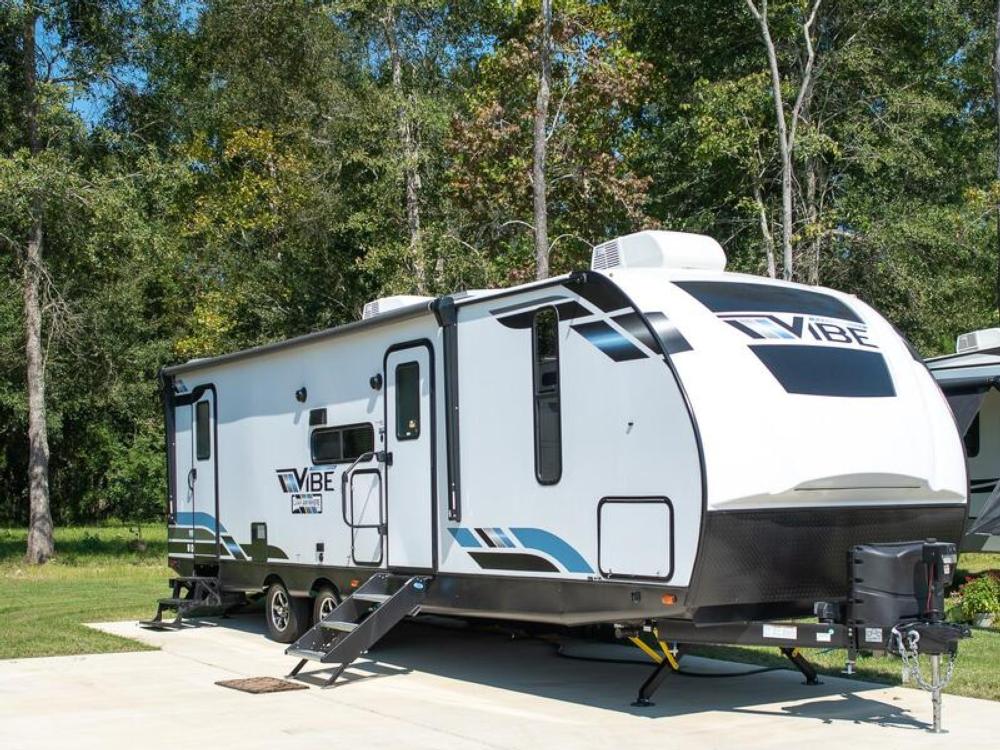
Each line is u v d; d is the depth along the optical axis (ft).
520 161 64.85
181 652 33.45
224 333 83.82
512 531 25.26
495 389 25.99
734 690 26.53
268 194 81.56
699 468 20.70
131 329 86.02
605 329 23.09
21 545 92.43
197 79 83.51
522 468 25.04
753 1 69.97
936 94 76.28
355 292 85.05
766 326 23.13
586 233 67.97
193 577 38.73
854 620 21.47
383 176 78.13
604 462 22.88
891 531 23.30
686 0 74.08
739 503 20.81
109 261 75.66
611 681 28.04
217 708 25.14
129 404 88.43
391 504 29.55
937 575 21.54
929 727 22.34
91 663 31.48
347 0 79.15
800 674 28.40
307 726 23.18
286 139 82.89
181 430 40.73
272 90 83.20
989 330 46.96
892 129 71.31
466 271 70.85
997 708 24.25
